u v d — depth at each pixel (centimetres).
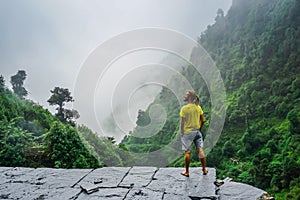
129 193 323
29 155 632
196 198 299
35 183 372
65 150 632
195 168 400
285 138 2133
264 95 2881
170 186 337
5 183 373
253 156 2053
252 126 2494
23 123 799
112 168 428
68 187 354
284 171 1728
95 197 317
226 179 363
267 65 3294
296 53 3136
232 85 3347
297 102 2519
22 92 1176
